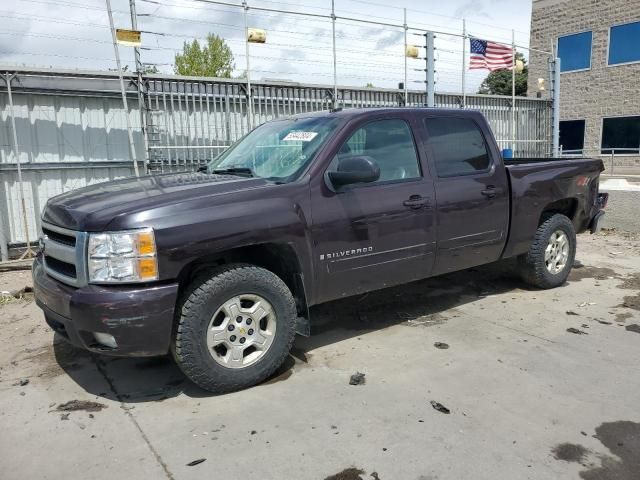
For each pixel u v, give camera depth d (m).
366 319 5.17
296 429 3.23
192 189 3.76
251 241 3.65
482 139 5.20
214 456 2.98
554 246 5.98
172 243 3.38
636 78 23.28
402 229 4.48
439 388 3.72
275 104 10.40
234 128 10.05
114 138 8.93
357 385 3.79
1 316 5.49
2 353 4.53
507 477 2.75
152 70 9.41
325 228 4.04
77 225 3.44
